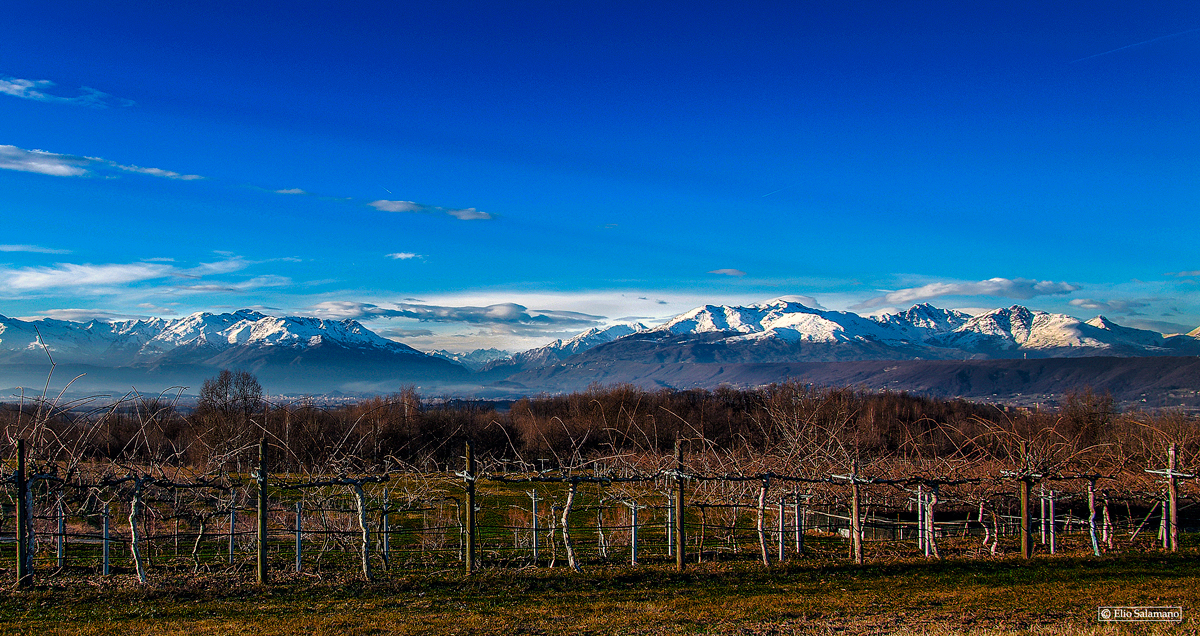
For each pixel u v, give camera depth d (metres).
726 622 11.45
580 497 26.39
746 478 15.98
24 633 10.74
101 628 10.98
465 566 16.06
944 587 13.62
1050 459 19.25
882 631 10.91
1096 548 17.17
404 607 12.34
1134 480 20.64
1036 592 13.17
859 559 15.66
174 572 14.96
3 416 15.27
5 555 16.62
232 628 11.05
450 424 44.94
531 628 11.14
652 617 11.77
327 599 12.80
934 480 16.59
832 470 20.22
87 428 16.91
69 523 19.39
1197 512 23.66
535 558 17.16
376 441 26.42
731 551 18.47
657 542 20.11
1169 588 13.35
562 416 53.78
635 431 39.53
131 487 16.08
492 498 25.92
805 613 11.96
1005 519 22.41
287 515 19.73
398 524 21.70
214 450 20.25
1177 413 26.62
